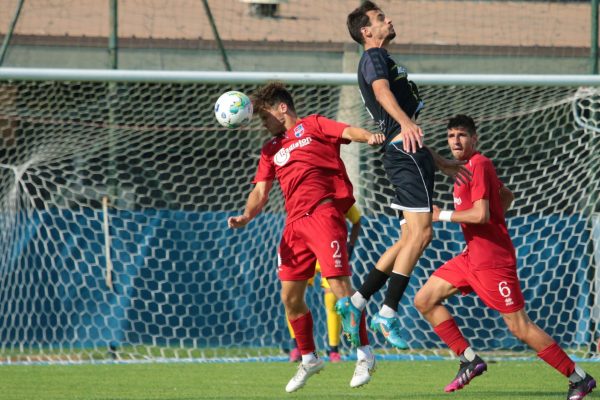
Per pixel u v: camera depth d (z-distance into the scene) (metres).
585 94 33.75
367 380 21.28
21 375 28.72
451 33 38.88
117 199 36.34
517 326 21.25
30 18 38.47
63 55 38.41
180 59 38.38
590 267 33.47
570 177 35.06
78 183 36.34
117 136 37.00
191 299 35.41
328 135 21.98
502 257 21.34
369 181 34.59
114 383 26.62
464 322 35.22
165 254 35.38
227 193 37.25
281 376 28.47
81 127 36.34
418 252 19.69
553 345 20.98
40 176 35.22
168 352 35.56
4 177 35.31
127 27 38.38
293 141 22.11
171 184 39.91
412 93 20.30
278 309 35.62
